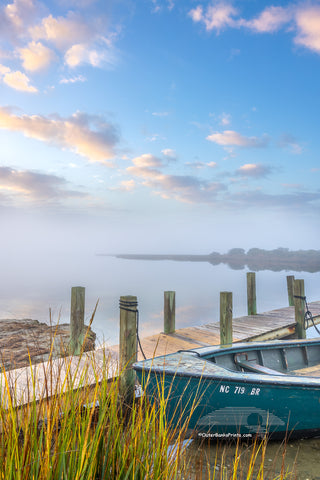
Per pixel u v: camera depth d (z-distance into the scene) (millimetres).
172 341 8297
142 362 4672
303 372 6289
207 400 4234
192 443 4371
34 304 19547
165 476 2053
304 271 76875
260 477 2295
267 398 4355
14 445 1699
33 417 1873
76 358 5324
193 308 20109
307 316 11461
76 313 6387
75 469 1831
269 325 10312
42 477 1656
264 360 6191
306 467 4066
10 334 9562
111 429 2217
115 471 2121
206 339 8516
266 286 38156
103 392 2262
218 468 3852
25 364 6379
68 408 1951
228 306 7980
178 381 4234
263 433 4445
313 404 4523
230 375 4301
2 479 1623
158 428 2414
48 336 9195
